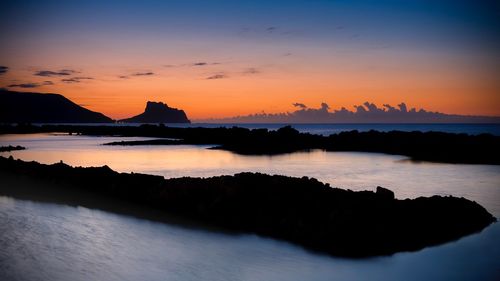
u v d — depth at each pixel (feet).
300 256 40.73
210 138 274.57
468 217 52.95
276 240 44.98
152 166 130.62
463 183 95.86
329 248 43.21
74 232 39.40
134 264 33.58
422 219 49.73
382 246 43.86
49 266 30.30
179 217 50.44
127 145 236.63
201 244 41.45
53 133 412.16
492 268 39.11
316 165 135.54
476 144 182.19
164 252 37.63
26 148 205.05
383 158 159.84
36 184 60.13
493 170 121.19
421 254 42.57
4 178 62.54
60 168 66.08
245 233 46.68
